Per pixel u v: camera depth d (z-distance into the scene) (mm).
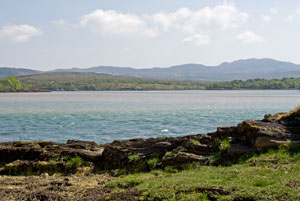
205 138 18312
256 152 15422
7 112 65125
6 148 19984
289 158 13672
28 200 12523
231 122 47562
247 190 10641
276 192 10148
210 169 14562
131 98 132375
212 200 10719
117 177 15984
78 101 108812
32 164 17828
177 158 16312
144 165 16922
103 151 18625
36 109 73000
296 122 17484
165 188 11930
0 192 13375
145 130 40344
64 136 36281
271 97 136750
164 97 142625
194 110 68938
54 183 14703
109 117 55312
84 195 12852
